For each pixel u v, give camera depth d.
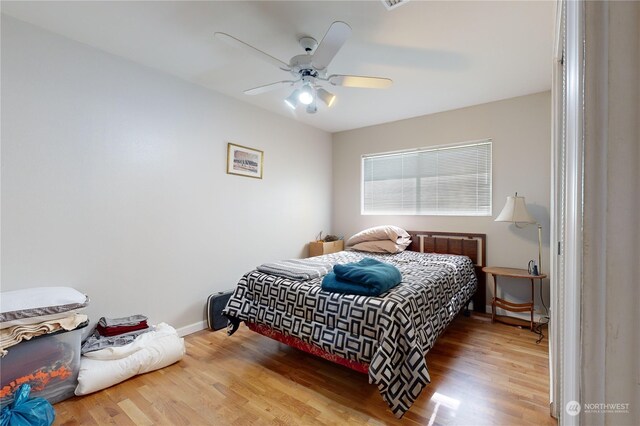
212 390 1.93
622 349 0.39
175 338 2.32
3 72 1.90
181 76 2.79
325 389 1.95
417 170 3.95
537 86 2.96
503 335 2.77
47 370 1.76
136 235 2.52
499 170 3.33
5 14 1.90
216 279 3.12
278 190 3.83
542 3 1.78
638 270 0.38
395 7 1.81
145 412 1.72
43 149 2.05
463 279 2.93
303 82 2.27
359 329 1.79
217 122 3.13
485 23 1.97
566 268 0.60
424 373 1.63
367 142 4.35
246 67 2.62
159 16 1.94
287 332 2.11
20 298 1.74
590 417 0.41
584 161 0.41
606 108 0.39
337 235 4.65
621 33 0.38
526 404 1.77
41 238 2.04
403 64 2.52
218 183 3.14
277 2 1.80
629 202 0.38
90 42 2.23
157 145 2.66
